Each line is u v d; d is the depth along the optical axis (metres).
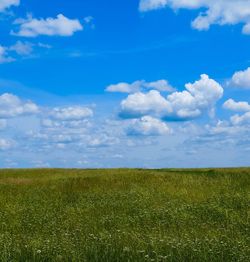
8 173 41.12
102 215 18.53
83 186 29.86
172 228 14.83
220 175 32.41
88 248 11.07
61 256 10.45
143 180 31.38
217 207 18.55
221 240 12.06
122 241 11.87
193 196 23.19
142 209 19.27
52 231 15.18
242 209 18.55
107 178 32.72
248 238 12.34
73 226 16.16
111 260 10.29
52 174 39.34
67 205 22.16
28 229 16.42
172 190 25.73
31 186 30.39
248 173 32.59
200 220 16.38
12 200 24.53
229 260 10.03
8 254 10.74
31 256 10.73
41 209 20.95
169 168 43.28
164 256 10.06
